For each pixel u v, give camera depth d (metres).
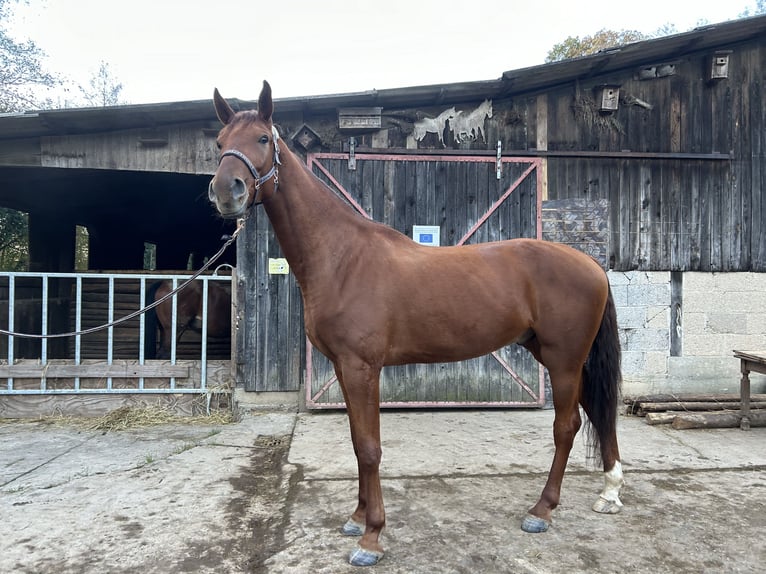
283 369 4.11
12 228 9.84
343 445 3.25
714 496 2.47
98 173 5.03
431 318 2.06
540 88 4.28
